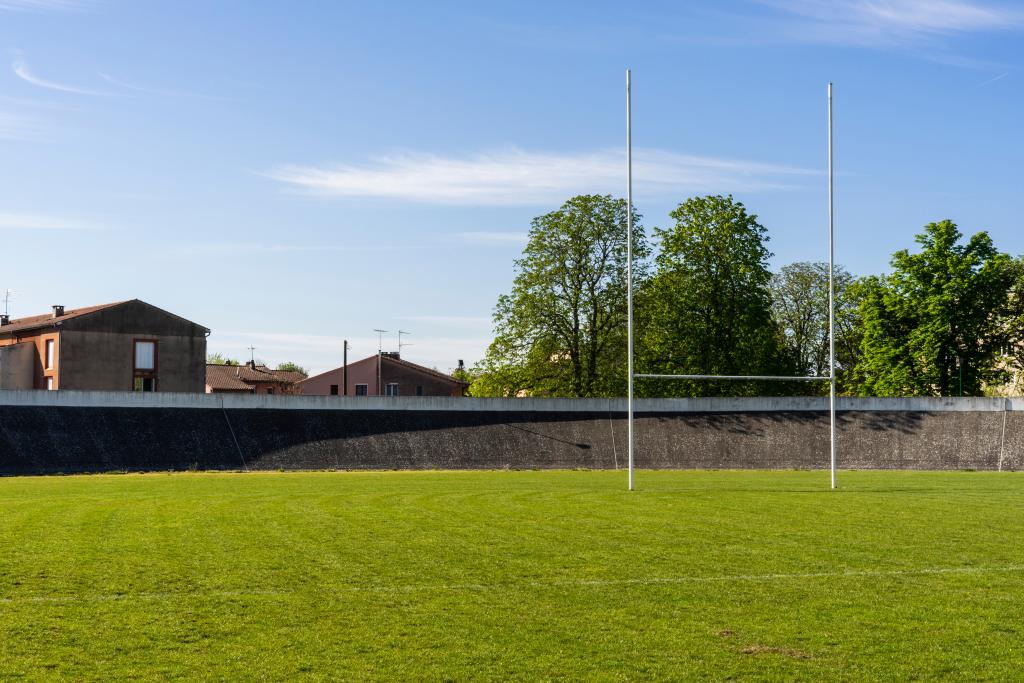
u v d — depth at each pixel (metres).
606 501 34.81
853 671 13.37
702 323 75.94
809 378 44.09
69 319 82.94
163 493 38.84
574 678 13.05
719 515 30.22
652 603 17.27
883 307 78.56
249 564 20.73
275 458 64.75
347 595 17.80
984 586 18.77
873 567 20.70
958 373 75.88
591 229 75.31
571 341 75.75
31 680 12.88
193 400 67.81
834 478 42.16
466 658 13.91
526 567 20.55
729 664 13.65
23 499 35.84
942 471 62.72
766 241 76.88
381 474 56.75
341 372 114.00
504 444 69.06
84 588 18.30
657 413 72.62
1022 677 13.12
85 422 63.91
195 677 13.04
